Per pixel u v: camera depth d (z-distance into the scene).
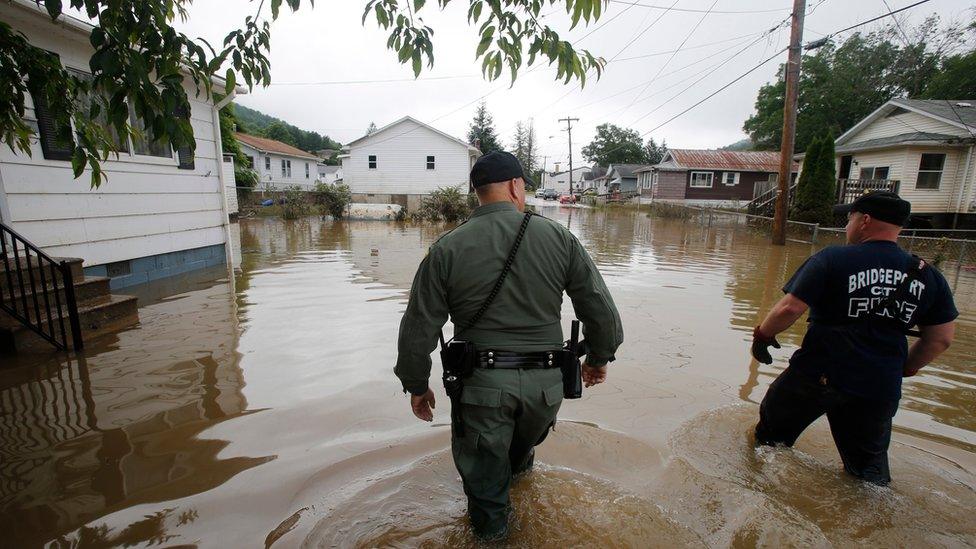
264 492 2.26
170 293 6.57
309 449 2.65
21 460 2.53
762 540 1.97
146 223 7.30
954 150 16.77
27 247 4.02
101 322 4.84
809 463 2.54
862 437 2.35
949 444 2.82
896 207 2.22
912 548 1.94
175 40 2.18
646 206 35.31
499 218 1.87
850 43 32.84
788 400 2.49
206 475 2.40
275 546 1.91
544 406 1.86
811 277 2.30
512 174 1.92
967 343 4.85
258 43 2.43
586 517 2.07
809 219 17.12
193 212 8.36
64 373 3.72
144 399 3.28
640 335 4.91
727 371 3.94
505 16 2.64
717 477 2.41
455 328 1.93
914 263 2.21
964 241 8.90
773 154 34.59
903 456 2.65
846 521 2.09
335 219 21.36
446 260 1.82
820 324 2.37
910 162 17.08
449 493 2.25
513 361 1.81
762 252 12.14
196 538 1.96
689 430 2.90
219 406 3.17
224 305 5.91
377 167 30.00
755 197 25.84
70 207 6.07
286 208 20.92
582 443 2.73
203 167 8.59
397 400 3.28
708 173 33.19
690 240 14.94
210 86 2.43
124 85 2.07
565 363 1.92
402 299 6.28
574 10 2.52
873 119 19.59
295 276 7.89
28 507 2.15
